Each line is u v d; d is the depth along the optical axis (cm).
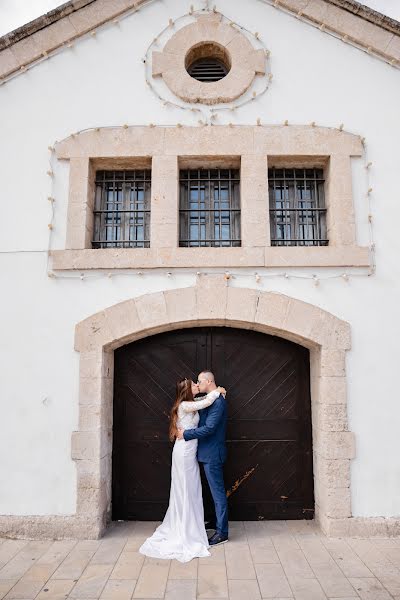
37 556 396
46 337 464
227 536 429
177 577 359
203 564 381
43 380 457
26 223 484
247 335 508
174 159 490
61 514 438
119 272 471
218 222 516
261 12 517
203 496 489
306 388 500
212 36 508
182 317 462
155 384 502
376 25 508
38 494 441
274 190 521
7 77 510
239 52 505
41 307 468
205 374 453
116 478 489
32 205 486
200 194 521
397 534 431
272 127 494
